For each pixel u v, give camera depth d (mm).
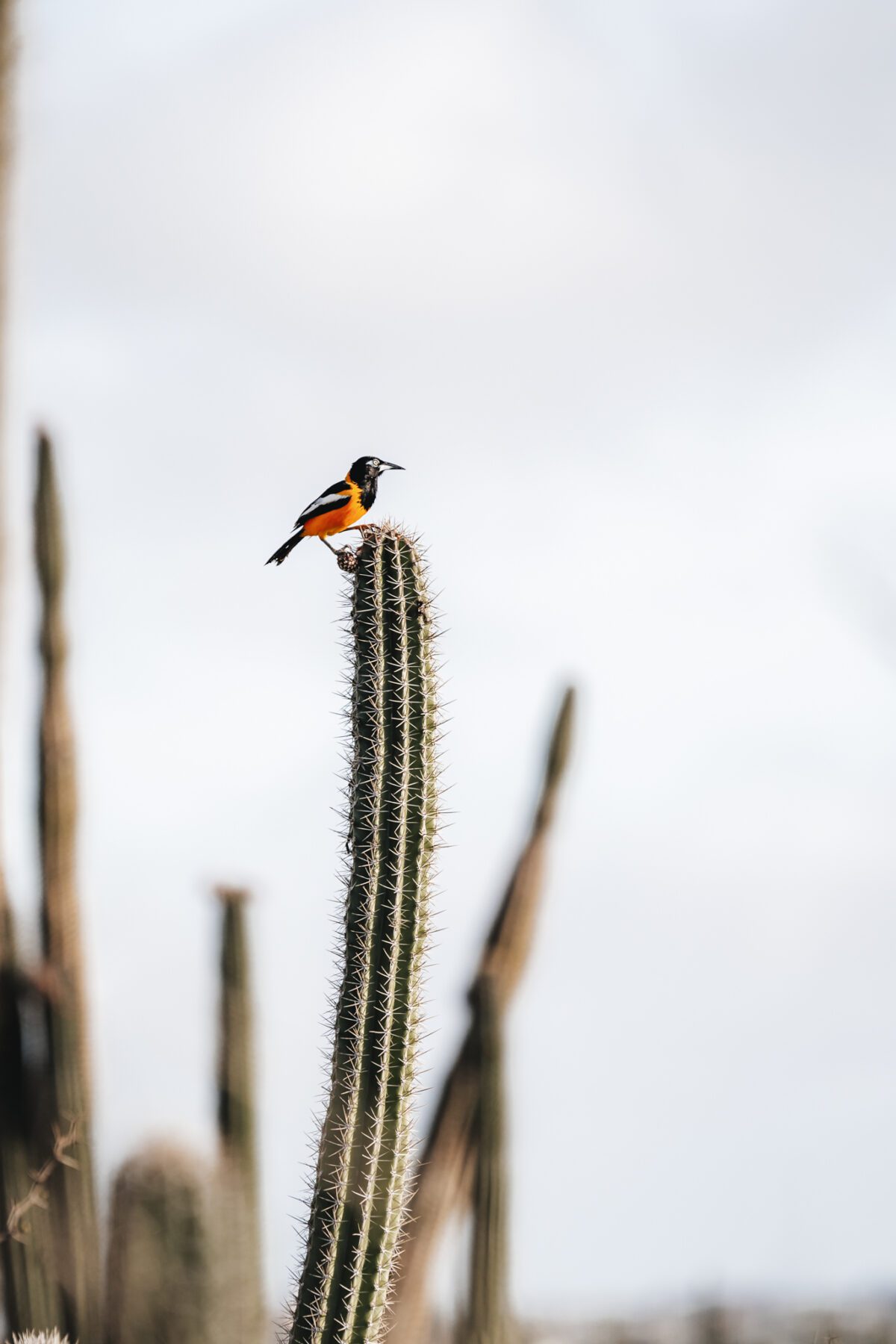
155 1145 11453
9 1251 12914
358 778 9312
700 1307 11133
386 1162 8867
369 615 9438
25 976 13695
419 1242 13391
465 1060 13656
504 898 14055
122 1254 11070
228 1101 13023
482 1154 13469
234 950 13453
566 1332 13086
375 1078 8930
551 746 14305
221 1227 11336
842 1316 9828
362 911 9125
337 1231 8797
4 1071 13461
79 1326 12914
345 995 9070
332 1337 8688
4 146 9031
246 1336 11453
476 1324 13227
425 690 9352
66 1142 12055
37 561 14297
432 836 9250
